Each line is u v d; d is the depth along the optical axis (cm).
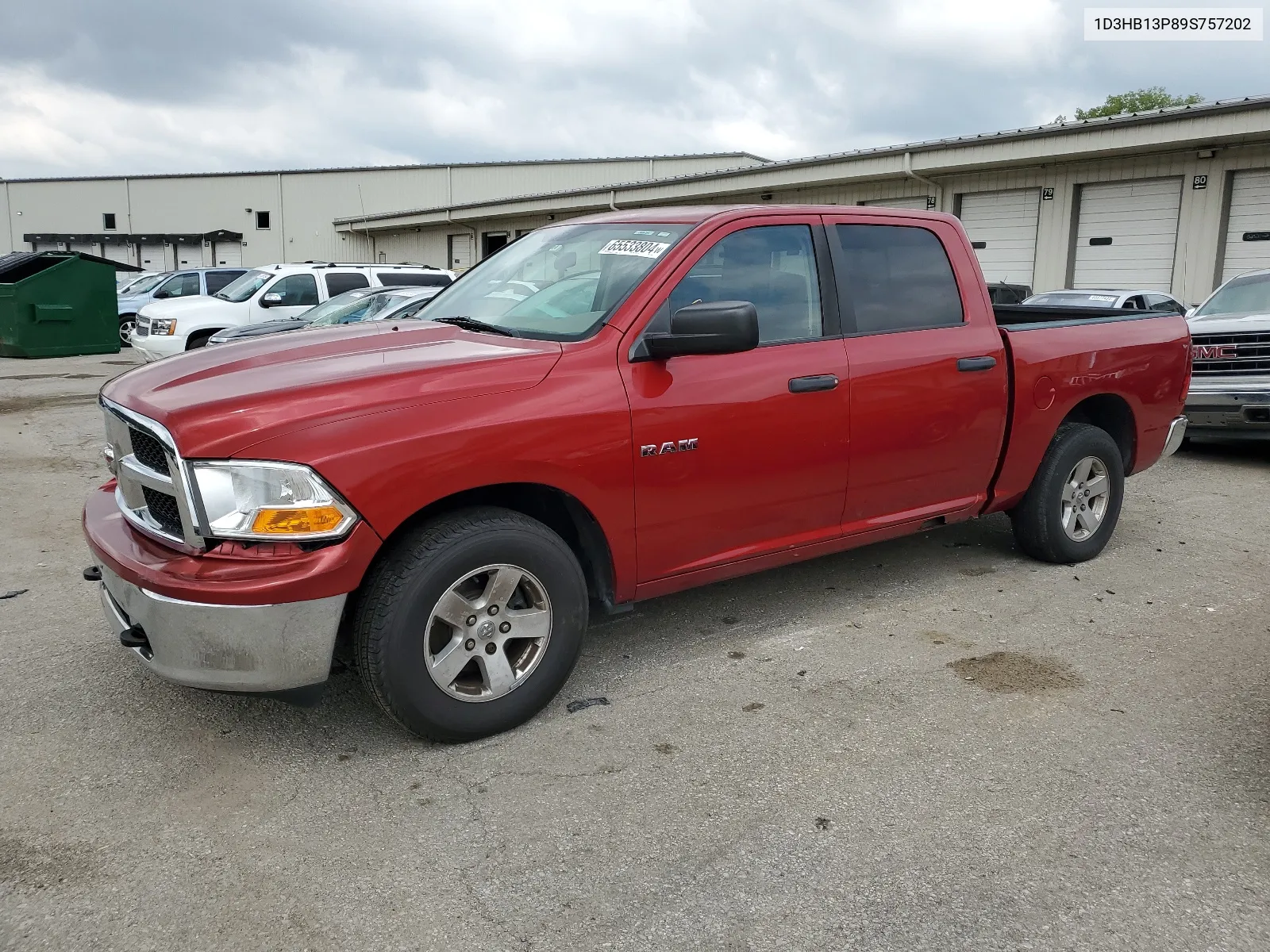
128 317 2261
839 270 427
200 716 365
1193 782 316
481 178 4394
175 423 295
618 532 361
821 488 417
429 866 273
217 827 293
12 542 601
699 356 377
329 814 300
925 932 245
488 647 338
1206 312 938
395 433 308
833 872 269
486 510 335
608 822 295
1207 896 258
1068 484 528
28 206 5353
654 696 381
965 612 471
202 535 294
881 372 427
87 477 796
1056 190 1800
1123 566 545
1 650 427
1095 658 416
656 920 250
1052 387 500
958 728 353
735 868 271
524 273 431
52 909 254
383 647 314
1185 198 1631
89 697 381
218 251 5050
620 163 4162
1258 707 370
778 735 349
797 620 463
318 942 243
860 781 317
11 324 1889
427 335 383
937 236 471
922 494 461
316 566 296
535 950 240
